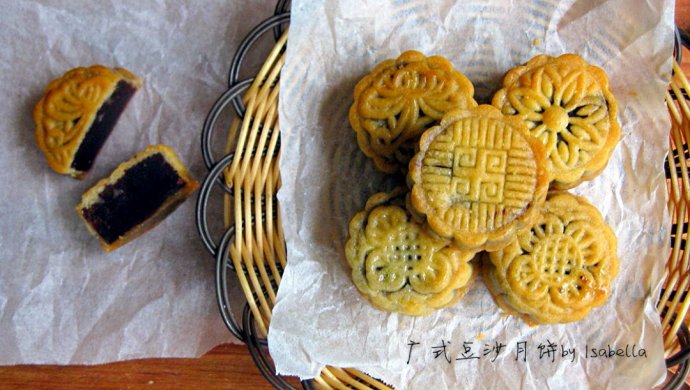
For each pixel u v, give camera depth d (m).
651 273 0.32
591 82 0.31
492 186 0.28
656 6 0.31
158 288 0.36
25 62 0.36
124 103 0.36
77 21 0.36
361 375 0.33
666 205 0.32
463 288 0.31
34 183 0.36
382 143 0.31
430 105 0.30
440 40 0.33
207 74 0.37
